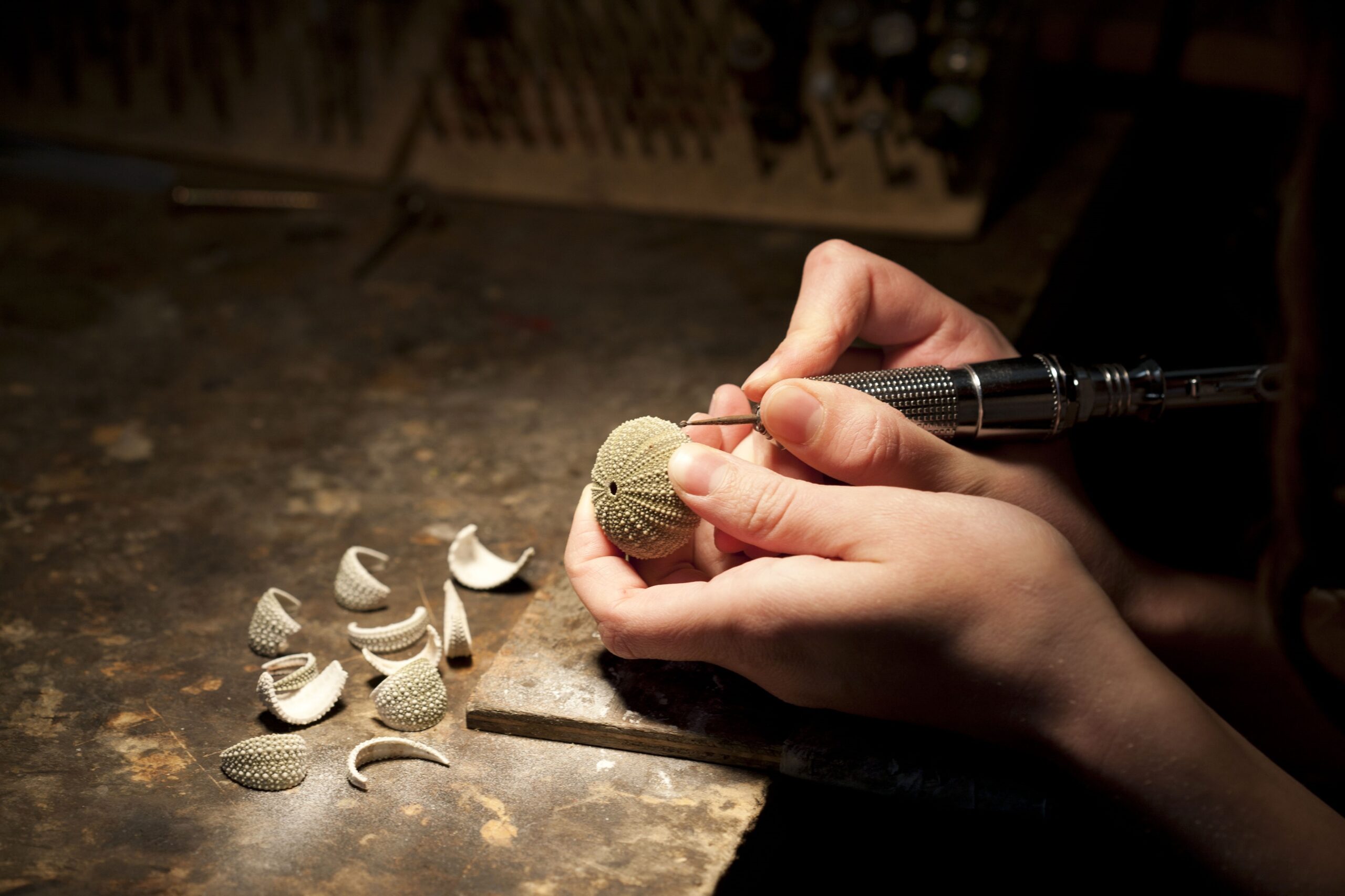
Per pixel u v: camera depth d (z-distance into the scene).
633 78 0.98
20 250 0.91
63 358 0.79
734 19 0.96
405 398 0.76
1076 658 0.50
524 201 1.00
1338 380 0.46
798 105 0.96
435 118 1.02
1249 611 0.59
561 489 0.69
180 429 0.73
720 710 0.55
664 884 0.50
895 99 0.94
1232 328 0.87
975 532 0.51
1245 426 0.80
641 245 0.93
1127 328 0.94
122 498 0.68
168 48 1.05
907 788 0.53
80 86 1.07
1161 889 0.64
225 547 0.65
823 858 0.65
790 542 0.52
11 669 0.58
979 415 0.56
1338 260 0.44
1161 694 0.50
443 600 0.62
